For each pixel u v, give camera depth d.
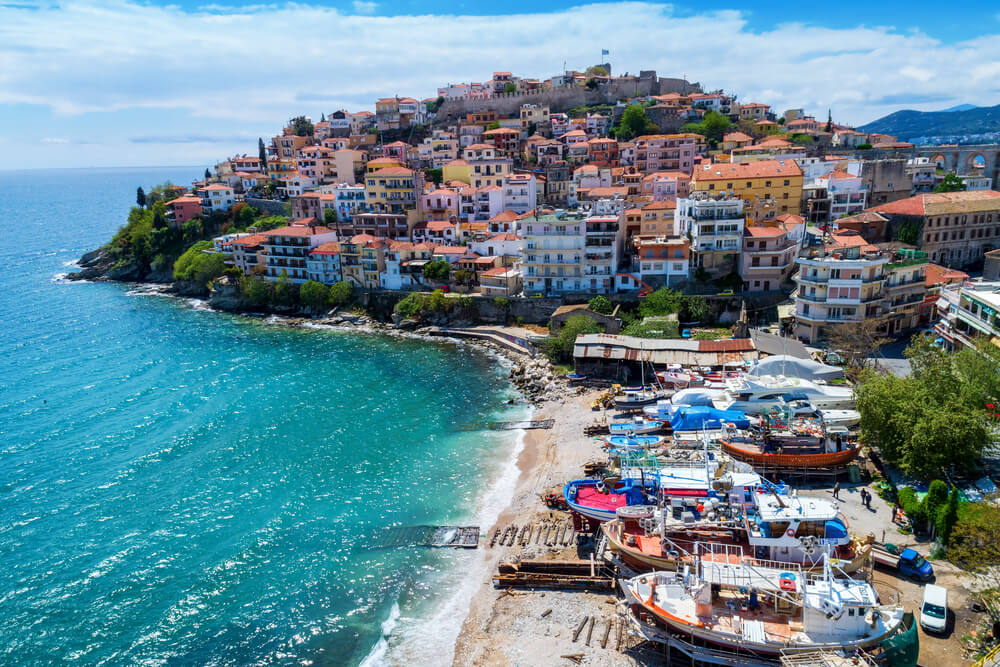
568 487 58.91
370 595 53.41
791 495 49.09
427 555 58.00
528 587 52.53
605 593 50.91
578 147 194.00
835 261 88.88
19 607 53.28
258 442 81.44
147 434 84.56
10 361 116.00
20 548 61.06
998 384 59.19
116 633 50.38
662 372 85.12
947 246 111.06
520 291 131.38
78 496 69.81
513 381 100.12
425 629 49.12
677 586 44.50
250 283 151.62
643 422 74.00
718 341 89.62
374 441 80.94
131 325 141.00
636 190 168.50
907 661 38.44
